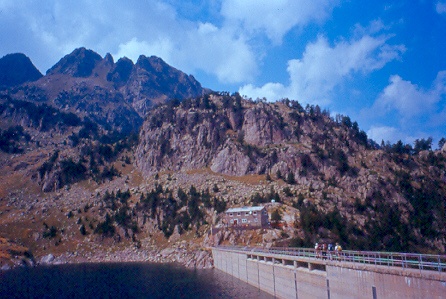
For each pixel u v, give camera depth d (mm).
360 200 164500
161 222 169750
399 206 163375
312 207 143250
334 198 164125
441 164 199750
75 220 179875
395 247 128750
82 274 116875
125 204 189000
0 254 143000
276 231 129375
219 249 124312
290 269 69375
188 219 161250
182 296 80938
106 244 163625
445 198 168000
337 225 133500
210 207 163750
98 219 180000
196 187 191375
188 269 125188
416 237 142500
